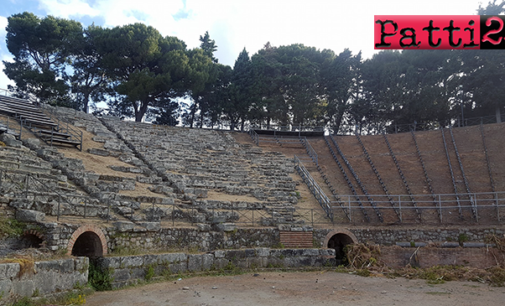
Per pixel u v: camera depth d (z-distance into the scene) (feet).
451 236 89.56
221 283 53.42
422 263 71.67
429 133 140.36
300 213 94.07
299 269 70.69
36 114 102.12
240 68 186.29
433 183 112.47
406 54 170.50
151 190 80.18
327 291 49.55
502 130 128.26
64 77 169.27
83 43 159.63
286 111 173.27
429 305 41.19
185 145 126.82
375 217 100.07
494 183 107.04
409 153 131.23
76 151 89.35
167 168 100.12
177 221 70.59
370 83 177.37
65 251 44.45
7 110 92.89
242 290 48.62
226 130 161.17
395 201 102.06
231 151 134.92
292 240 78.64
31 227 44.06
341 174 123.34
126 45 151.43
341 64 179.22
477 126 135.03
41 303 35.27
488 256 69.97
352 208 101.86
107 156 94.94
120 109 192.54
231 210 84.58
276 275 63.72
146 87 150.61
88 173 72.43
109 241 51.83
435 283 57.62
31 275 35.14
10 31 150.00
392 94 162.20
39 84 147.02
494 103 146.82
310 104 170.09
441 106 152.56
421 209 102.32
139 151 107.45
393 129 169.07
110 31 156.35
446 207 94.32
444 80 158.71
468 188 106.93
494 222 94.43
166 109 188.65
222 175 106.42
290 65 176.76
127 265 49.37
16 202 46.37
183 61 156.56
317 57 191.31
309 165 129.90
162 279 53.11
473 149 124.67
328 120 181.57
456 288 53.42
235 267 65.31
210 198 89.25
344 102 176.24
